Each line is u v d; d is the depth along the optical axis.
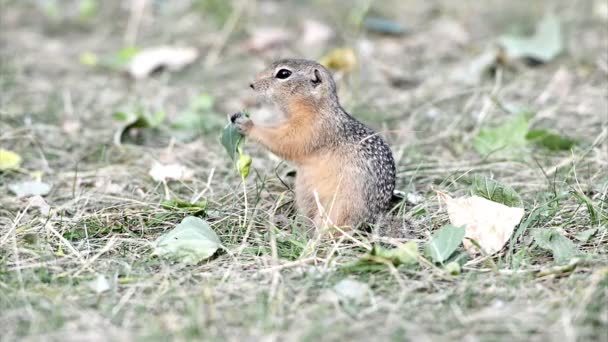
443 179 12.52
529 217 10.39
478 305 8.71
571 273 9.28
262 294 8.90
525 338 7.96
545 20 18.09
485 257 9.79
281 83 11.22
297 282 9.27
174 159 13.57
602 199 11.13
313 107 11.06
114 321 8.45
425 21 20.80
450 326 8.22
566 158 12.95
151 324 8.33
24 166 13.26
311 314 8.52
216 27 20.20
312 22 19.88
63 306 8.77
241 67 18.17
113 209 11.55
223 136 11.36
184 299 8.84
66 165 13.35
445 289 9.08
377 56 18.38
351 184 10.87
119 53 18.00
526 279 9.23
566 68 17.19
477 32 19.91
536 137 13.36
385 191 11.04
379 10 21.41
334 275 9.40
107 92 16.77
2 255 10.09
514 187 12.12
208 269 9.77
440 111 15.45
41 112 15.41
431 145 14.03
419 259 9.56
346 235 10.10
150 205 11.48
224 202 11.70
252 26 20.31
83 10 20.73
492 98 14.40
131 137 14.49
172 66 18.03
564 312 8.30
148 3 21.38
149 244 10.35
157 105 16.05
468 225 10.25
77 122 15.05
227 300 8.86
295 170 12.52
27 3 21.64
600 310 8.38
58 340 8.05
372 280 9.20
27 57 18.34
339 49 17.12
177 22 20.67
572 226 10.71
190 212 11.20
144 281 9.36
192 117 14.88
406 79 17.03
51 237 10.65
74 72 17.77
